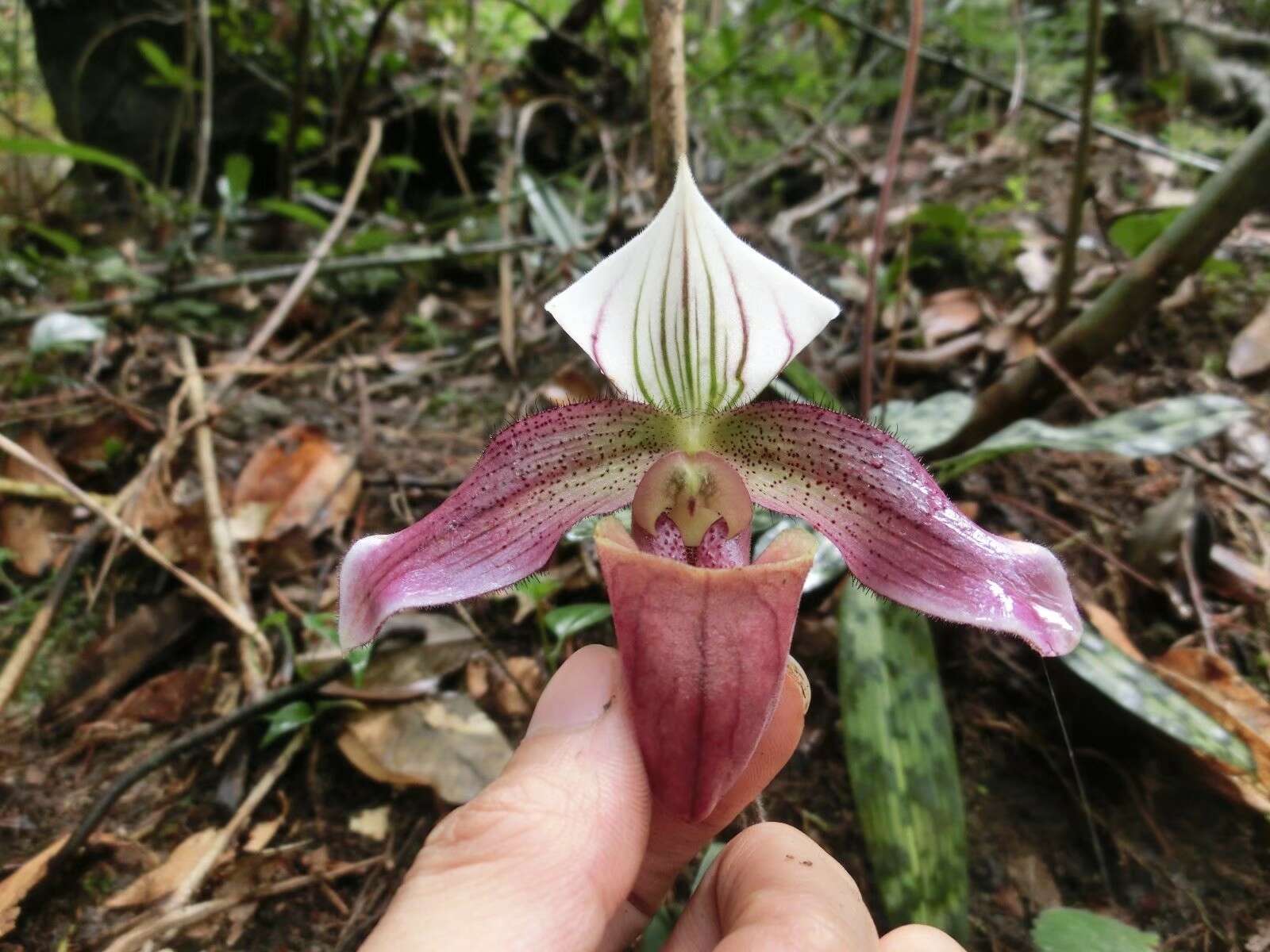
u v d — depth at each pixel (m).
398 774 0.17
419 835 0.17
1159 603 0.20
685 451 0.13
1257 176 0.18
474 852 0.10
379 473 0.25
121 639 0.20
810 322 0.11
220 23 0.45
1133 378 0.26
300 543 0.22
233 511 0.23
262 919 0.16
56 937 0.15
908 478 0.12
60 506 0.24
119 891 0.16
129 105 0.47
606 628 0.21
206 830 0.17
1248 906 0.16
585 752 0.11
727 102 0.41
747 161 0.40
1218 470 0.22
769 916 0.10
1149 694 0.16
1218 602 0.20
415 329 0.34
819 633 0.20
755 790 0.13
